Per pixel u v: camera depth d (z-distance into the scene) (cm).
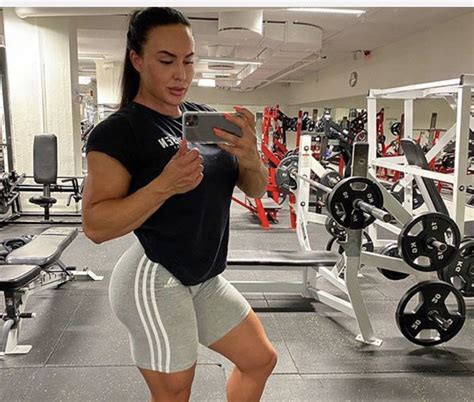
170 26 107
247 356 129
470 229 338
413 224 230
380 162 371
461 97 242
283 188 459
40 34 583
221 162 120
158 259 113
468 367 239
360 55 956
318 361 242
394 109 889
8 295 242
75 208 629
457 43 628
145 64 110
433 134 711
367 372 232
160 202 101
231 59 859
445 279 279
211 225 119
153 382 118
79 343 255
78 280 354
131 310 115
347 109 1073
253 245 490
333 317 299
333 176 405
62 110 605
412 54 753
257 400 133
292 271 394
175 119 119
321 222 391
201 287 123
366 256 262
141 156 108
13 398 203
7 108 606
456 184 250
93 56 1071
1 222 539
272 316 299
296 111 1482
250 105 1572
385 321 296
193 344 118
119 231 101
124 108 113
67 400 202
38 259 269
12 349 242
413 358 247
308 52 769
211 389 213
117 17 693
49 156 521
